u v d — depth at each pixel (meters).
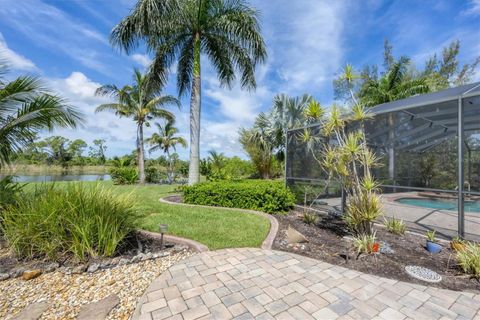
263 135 13.75
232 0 7.02
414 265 2.68
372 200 3.25
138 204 3.77
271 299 2.02
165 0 5.71
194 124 7.26
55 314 1.80
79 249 2.58
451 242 3.30
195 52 7.22
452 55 14.31
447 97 3.62
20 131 3.72
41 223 2.62
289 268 2.58
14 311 1.83
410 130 6.37
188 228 3.80
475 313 1.84
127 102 12.72
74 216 2.71
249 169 14.45
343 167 3.57
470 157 6.12
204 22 7.11
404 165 7.42
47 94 3.72
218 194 5.72
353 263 2.72
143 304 1.92
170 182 15.57
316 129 5.46
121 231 2.90
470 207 5.81
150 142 17.34
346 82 4.20
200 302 1.96
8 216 2.82
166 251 2.97
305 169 6.09
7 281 2.23
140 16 5.91
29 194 3.31
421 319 1.78
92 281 2.27
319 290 2.16
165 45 7.28
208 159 13.17
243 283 2.27
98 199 3.01
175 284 2.24
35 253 2.68
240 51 7.61
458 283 2.30
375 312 1.85
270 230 3.82
